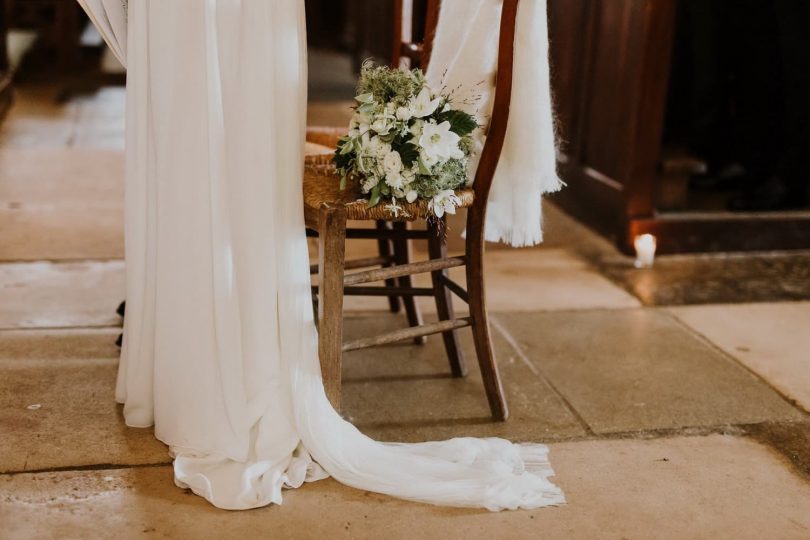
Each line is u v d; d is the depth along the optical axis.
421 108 2.18
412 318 2.99
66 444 2.28
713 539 2.05
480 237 2.41
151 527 1.99
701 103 4.72
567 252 4.01
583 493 2.21
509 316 3.28
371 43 7.44
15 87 6.64
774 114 4.45
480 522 2.08
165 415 2.26
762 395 2.76
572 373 2.86
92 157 4.98
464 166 2.28
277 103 2.12
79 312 3.08
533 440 2.45
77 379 2.62
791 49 4.12
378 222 2.89
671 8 3.72
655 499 2.20
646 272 3.80
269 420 2.22
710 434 2.52
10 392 2.52
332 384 2.26
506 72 2.24
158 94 2.10
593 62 4.26
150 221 2.22
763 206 4.20
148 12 2.09
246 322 2.19
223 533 1.98
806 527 2.11
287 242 2.19
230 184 2.13
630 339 3.13
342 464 2.20
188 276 2.15
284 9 2.08
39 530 1.95
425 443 2.33
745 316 3.38
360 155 2.19
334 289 2.22
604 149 4.20
